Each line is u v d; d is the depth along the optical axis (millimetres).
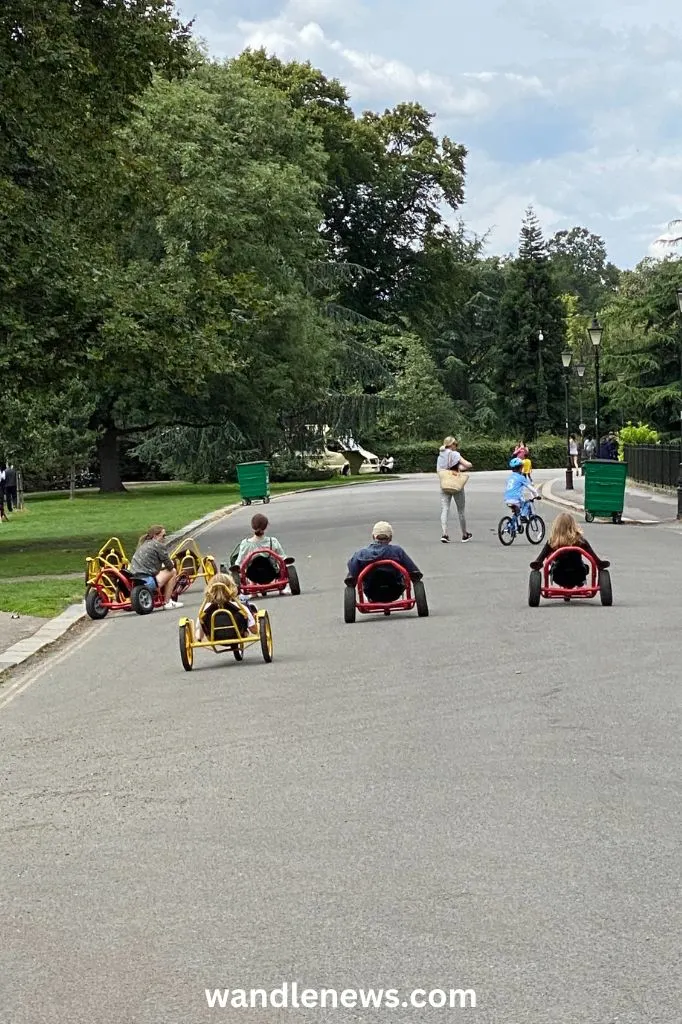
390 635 15914
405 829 7660
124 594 20641
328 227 95875
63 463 63844
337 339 80562
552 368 114938
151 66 34750
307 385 63438
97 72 30781
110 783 9266
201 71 62062
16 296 30781
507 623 16469
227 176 53656
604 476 36125
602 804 8031
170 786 9062
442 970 5535
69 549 33250
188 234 51969
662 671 12727
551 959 5605
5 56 28766
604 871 6742
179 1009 5285
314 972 5574
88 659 15867
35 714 12297
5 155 30172
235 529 38031
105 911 6508
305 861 7141
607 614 17031
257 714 11484
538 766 9078
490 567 23734
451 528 34344
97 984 5578
